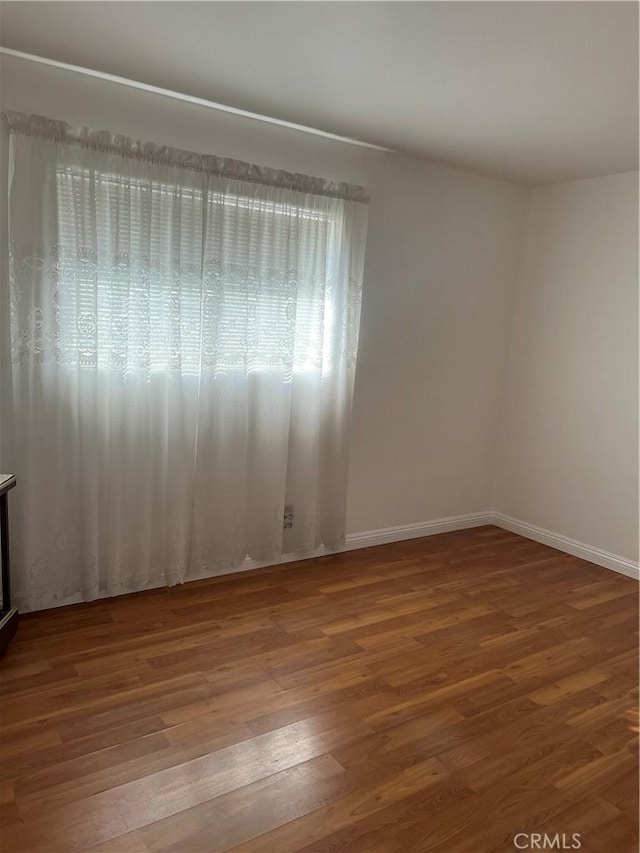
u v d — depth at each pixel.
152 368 3.00
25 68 2.57
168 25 2.16
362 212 3.47
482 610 3.28
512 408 4.49
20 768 1.98
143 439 3.02
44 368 2.72
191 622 2.96
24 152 2.54
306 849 1.74
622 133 3.03
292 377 3.46
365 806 1.91
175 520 3.19
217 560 3.42
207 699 2.39
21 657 2.60
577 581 3.71
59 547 2.91
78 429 2.87
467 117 2.92
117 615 2.98
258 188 3.12
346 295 3.53
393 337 3.89
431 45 2.19
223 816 1.83
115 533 3.03
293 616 3.09
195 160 2.92
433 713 2.38
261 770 2.03
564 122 2.91
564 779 2.07
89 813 1.82
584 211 3.95
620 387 3.82
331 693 2.47
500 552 4.13
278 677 2.56
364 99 2.77
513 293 4.39
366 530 4.09
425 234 3.86
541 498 4.34
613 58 2.21
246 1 1.95
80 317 2.74
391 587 3.50
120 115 2.79
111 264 2.79
